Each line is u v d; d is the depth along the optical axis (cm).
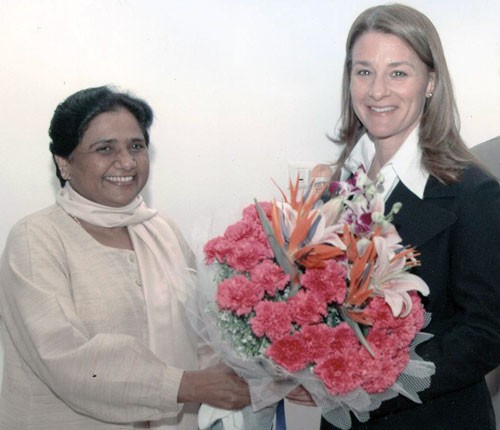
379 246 120
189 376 139
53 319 140
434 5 229
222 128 218
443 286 137
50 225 154
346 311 124
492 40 233
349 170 163
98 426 149
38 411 150
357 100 146
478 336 129
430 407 139
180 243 174
